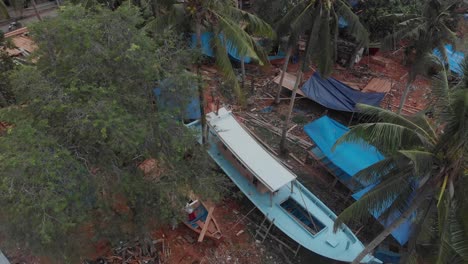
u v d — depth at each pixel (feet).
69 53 30.50
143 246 46.96
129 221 37.78
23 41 86.84
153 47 34.91
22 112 30.37
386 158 35.94
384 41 64.39
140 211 36.81
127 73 32.30
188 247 50.39
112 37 31.96
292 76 88.89
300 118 79.66
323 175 66.18
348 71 97.96
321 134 63.82
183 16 44.32
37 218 26.48
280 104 83.92
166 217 37.63
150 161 40.11
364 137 31.94
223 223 55.01
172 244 50.39
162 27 44.34
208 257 49.55
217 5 43.29
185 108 38.58
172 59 36.86
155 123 33.96
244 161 53.98
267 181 51.19
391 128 31.04
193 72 44.27
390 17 76.59
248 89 86.58
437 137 32.55
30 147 26.84
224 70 44.78
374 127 31.17
